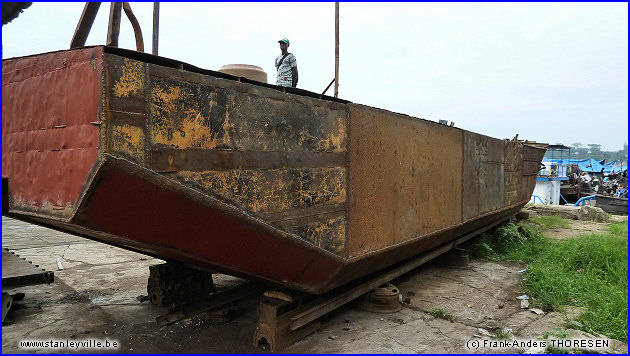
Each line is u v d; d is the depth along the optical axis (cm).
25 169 270
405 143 469
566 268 636
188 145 258
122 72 225
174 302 459
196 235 283
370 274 478
